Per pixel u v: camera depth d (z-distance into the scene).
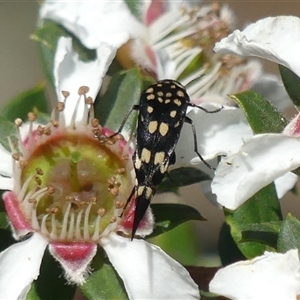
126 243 0.07
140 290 0.07
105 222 0.07
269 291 0.06
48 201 0.07
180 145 0.07
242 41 0.07
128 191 0.07
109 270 0.07
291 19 0.07
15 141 0.07
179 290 0.07
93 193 0.07
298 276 0.06
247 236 0.07
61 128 0.07
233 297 0.07
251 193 0.07
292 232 0.07
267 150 0.07
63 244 0.07
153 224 0.07
